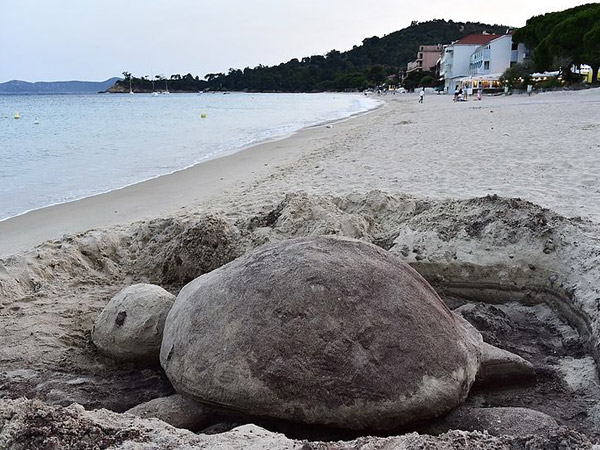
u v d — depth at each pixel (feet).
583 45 115.34
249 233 15.89
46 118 109.91
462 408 9.19
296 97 307.37
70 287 14.67
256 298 9.12
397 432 8.61
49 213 27.22
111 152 50.31
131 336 11.07
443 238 14.76
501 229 14.42
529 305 13.71
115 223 24.39
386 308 8.98
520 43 177.27
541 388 10.41
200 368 9.07
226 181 33.99
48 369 11.10
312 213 16.12
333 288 9.00
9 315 12.96
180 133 70.95
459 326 9.95
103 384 10.80
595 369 10.64
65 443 6.63
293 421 8.51
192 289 10.44
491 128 53.36
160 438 6.79
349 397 8.30
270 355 8.59
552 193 25.11
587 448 6.37
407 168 33.47
